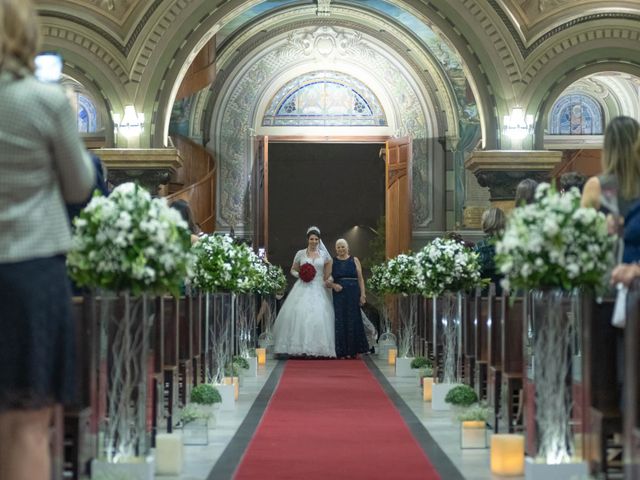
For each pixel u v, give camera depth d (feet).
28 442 11.44
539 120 61.11
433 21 61.26
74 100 14.75
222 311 34.78
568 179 26.66
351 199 99.45
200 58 69.72
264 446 25.00
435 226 78.18
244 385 41.93
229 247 35.60
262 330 69.05
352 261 58.80
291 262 99.25
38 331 11.20
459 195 77.82
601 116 77.00
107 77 60.64
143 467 18.79
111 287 19.04
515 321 23.95
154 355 22.85
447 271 32.91
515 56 60.85
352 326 58.44
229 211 78.69
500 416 25.11
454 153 78.02
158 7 60.64
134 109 60.64
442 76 77.10
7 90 11.34
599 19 60.80
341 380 44.32
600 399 17.97
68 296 11.64
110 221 18.40
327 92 79.97
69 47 60.39
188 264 19.53
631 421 13.88
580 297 18.81
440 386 32.68
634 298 13.97
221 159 78.69
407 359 46.14
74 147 11.70
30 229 11.34
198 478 20.61
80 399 18.04
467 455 23.65
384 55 79.05
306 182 99.50
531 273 18.78
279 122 79.66
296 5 74.49
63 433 17.53
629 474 13.89
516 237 18.75
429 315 43.80
